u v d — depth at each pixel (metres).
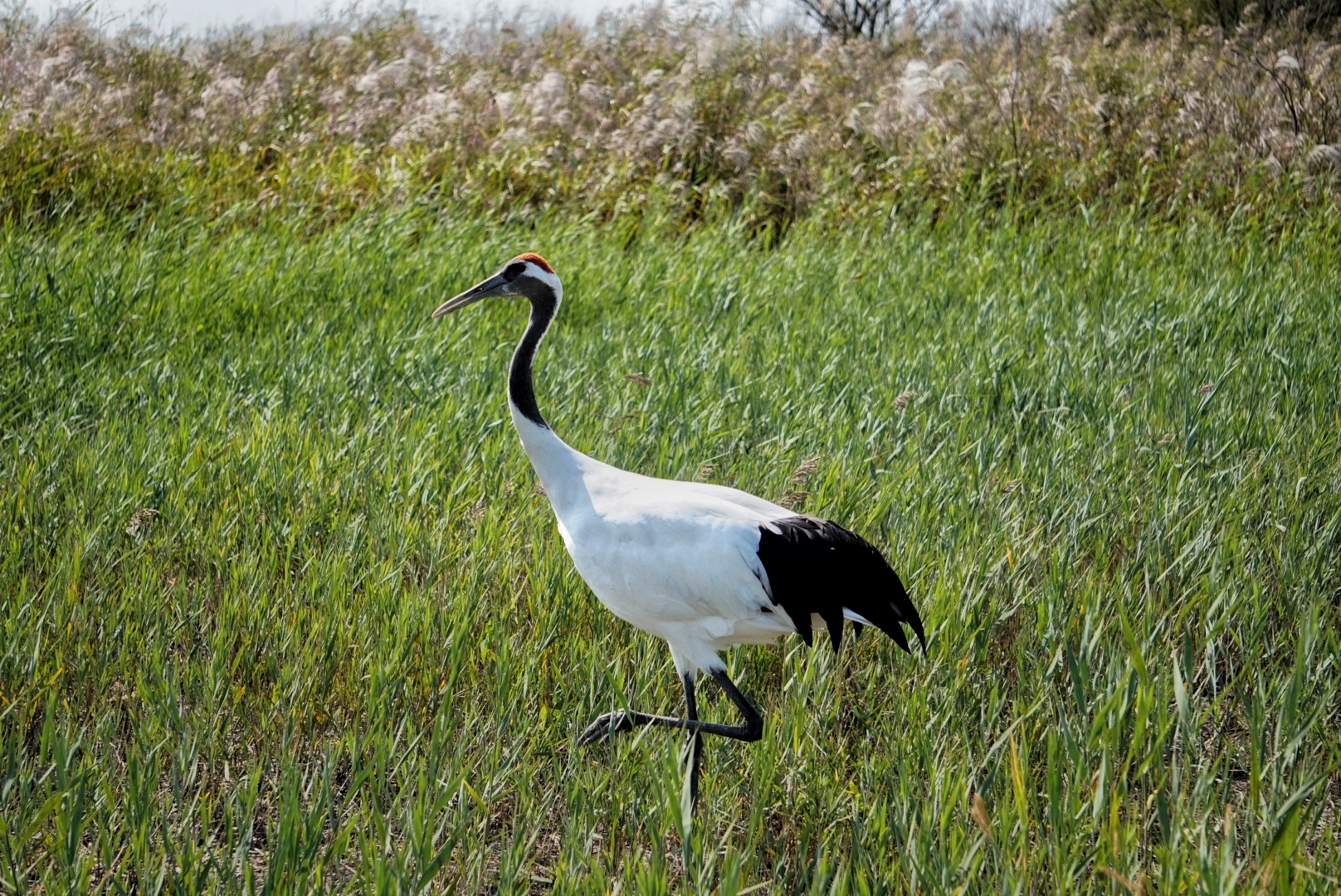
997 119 23.72
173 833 6.61
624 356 13.95
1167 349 14.58
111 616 8.31
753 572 7.29
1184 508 10.04
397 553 9.30
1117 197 21.48
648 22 28.64
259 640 8.27
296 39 30.91
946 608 8.17
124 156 21.11
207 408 12.16
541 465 8.38
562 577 8.74
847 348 14.40
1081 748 6.55
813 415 11.97
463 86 25.98
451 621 8.30
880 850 6.00
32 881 6.29
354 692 7.86
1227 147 22.38
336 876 6.32
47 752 6.72
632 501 7.82
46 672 7.78
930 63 27.92
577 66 27.11
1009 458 11.66
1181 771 6.66
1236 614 8.48
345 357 13.63
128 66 27.23
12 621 7.83
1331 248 19.41
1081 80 25.08
